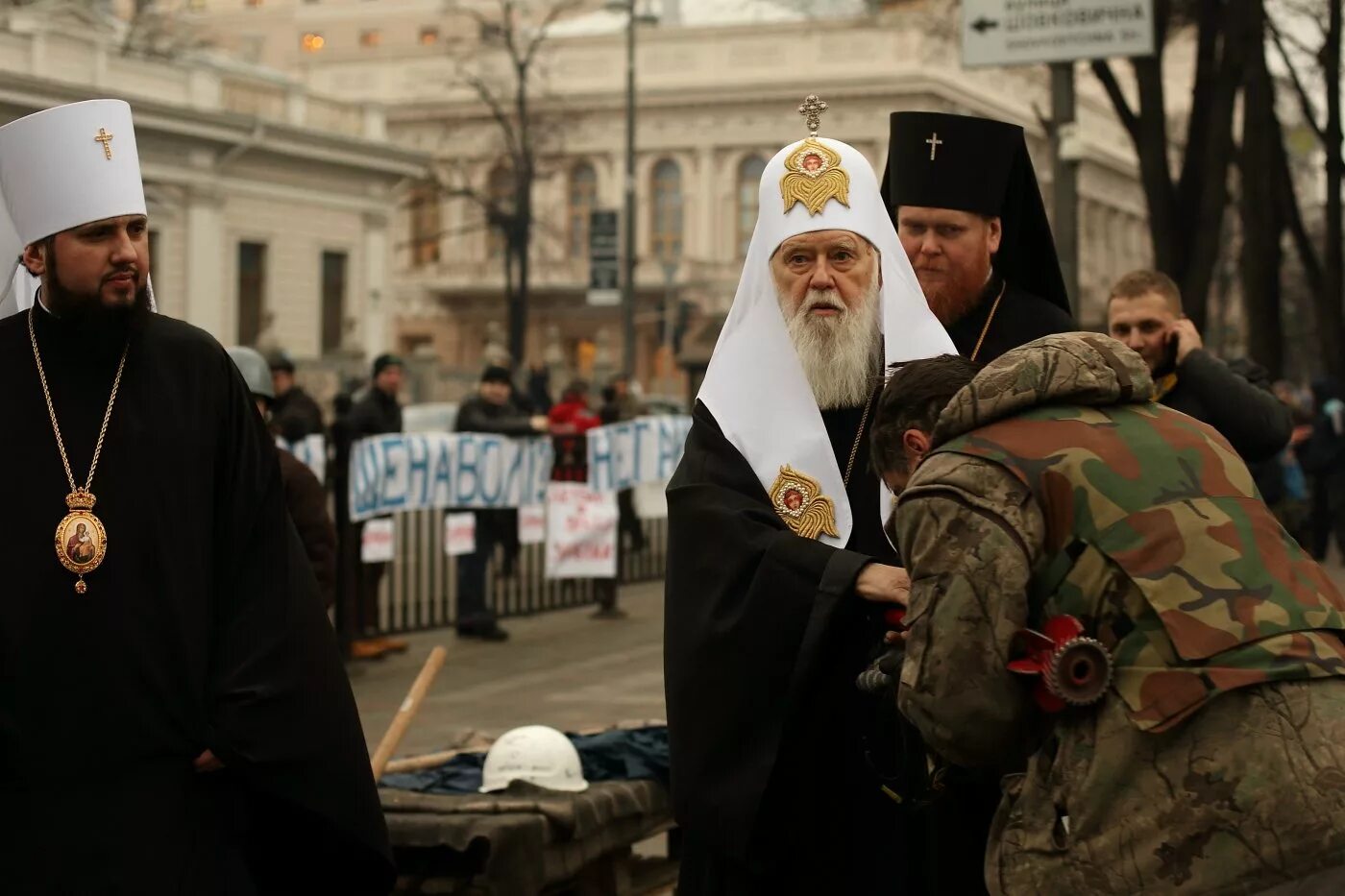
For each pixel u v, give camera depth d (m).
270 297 39.12
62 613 3.29
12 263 3.53
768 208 3.60
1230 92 14.64
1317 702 2.51
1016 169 4.00
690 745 3.33
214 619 3.45
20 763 3.25
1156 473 2.67
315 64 63.62
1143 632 2.58
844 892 3.33
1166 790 2.52
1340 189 21.45
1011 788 2.71
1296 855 2.45
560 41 61.47
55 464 3.37
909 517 2.74
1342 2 20.92
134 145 3.51
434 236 52.75
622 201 60.97
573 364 61.53
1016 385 2.76
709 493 3.41
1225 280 41.00
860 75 57.03
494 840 4.20
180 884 3.29
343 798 3.44
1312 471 16.12
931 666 2.65
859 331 3.53
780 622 3.21
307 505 6.12
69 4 33.41
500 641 11.08
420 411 25.62
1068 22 11.80
